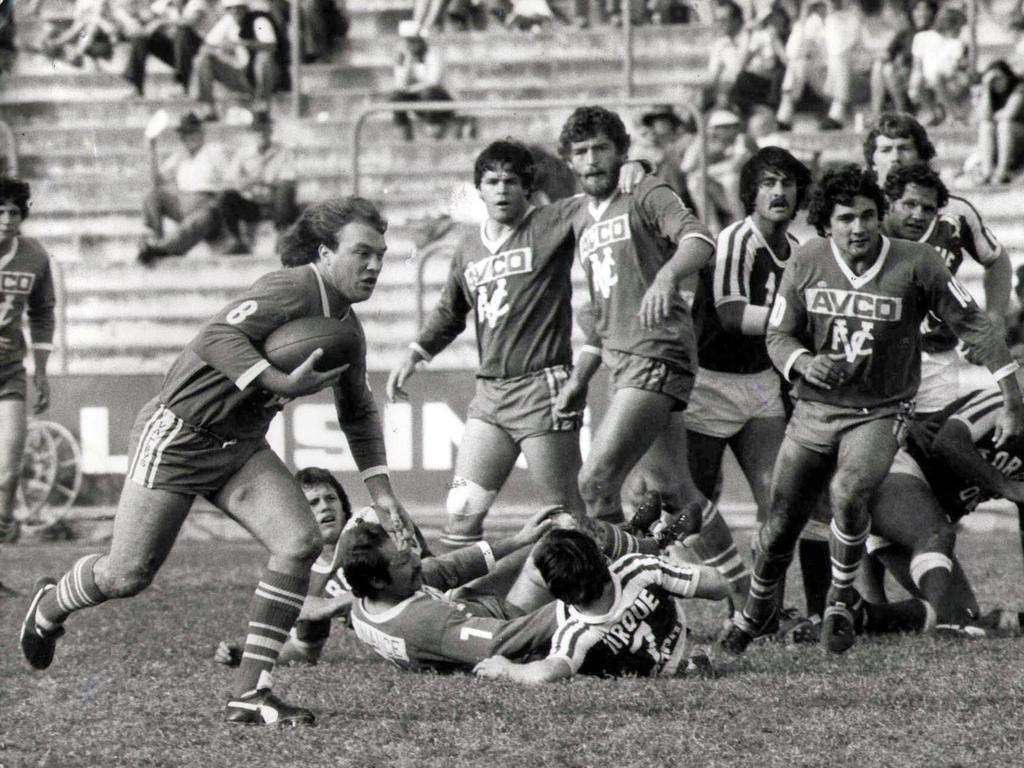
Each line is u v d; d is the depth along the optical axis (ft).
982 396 94.58
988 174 199.11
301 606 69.21
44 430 167.63
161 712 70.79
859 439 82.12
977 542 148.36
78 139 232.94
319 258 68.95
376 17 237.04
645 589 76.18
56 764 61.26
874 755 59.67
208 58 225.56
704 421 95.35
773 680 75.05
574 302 186.60
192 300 209.87
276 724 67.31
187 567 136.36
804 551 96.99
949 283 82.33
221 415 68.28
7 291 119.96
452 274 96.53
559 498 94.22
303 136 223.92
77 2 238.07
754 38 207.10
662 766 58.70
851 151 203.10
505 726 65.57
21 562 143.95
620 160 88.48
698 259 82.89
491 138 221.46
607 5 228.22
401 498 160.56
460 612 79.36
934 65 205.77
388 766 59.47
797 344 83.76
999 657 81.35
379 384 160.86
